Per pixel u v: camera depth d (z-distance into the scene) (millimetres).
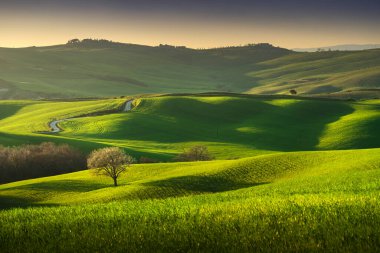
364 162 56438
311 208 18469
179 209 20281
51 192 57594
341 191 28453
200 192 52062
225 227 15852
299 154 66438
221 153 126312
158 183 55781
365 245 13445
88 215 19453
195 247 14070
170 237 14953
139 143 140000
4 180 86688
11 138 115312
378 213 16938
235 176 57375
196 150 100062
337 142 138500
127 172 68500
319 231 14789
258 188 41094
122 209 21781
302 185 39188
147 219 17938
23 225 17781
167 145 138875
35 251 14594
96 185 61344
